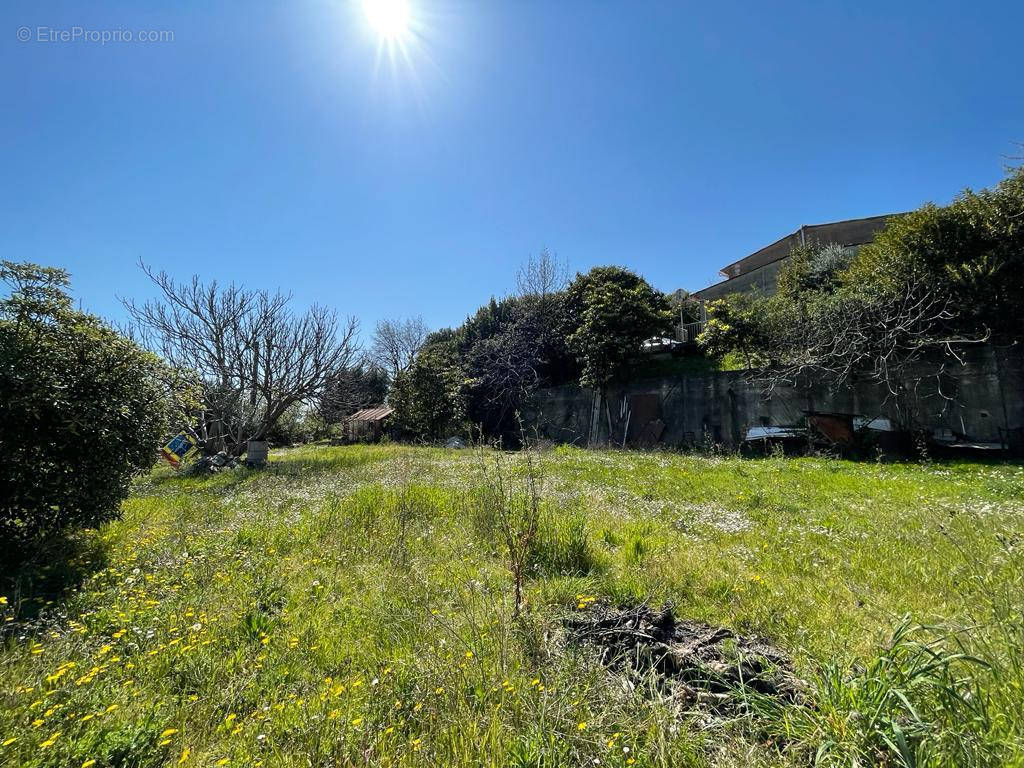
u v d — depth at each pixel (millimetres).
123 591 4105
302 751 2170
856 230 28109
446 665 2719
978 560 4047
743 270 34125
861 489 8539
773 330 17469
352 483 10086
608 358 21078
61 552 5164
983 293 13297
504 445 24172
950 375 14164
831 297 16234
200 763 2125
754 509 7328
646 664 2814
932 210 14578
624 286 23938
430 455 16297
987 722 1842
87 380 5227
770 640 3131
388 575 4555
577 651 2896
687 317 25469
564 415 23578
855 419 15016
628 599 3701
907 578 4133
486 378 25453
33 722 2246
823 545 5316
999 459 12469
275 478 11500
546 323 25703
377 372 43594
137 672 2885
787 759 1956
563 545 4922
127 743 2119
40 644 3117
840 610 3559
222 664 2979
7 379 4633
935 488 8242
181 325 17422
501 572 4586
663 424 19969
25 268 5023
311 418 34094
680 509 7355
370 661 3043
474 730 2164
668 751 2006
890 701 1991
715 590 4062
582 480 10273
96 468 5262
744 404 18172
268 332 18438
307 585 4398
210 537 5957
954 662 2350
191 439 16047
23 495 4801
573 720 2225
